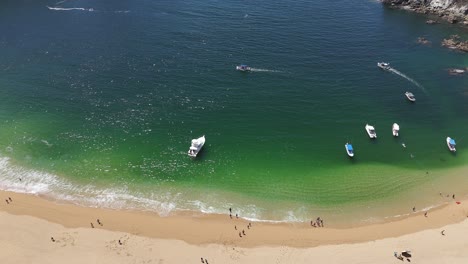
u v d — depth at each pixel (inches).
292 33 4655.5
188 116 3280.0
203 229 2315.5
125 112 3309.5
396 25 4980.3
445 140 3105.3
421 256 2149.4
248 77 3804.1
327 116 3334.2
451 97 3636.8
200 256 2150.6
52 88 3585.1
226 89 3619.6
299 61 4101.9
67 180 2657.5
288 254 2172.7
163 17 4982.8
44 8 5246.1
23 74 3782.0
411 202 2534.5
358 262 2119.8
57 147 2938.0
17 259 2106.3
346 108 3440.0
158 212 2429.9
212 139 3043.8
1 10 5177.2
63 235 2249.0
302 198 2554.1
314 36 4611.2
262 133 3122.5
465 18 5049.2
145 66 3941.9
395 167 2827.3
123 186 2623.0
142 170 2753.4
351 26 4901.6
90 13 5098.4
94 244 2199.8
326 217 2425.0
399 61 4188.0
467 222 2372.0
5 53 4133.9
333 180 2701.8
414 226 2356.1
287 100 3506.4
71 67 3909.9
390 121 3302.2
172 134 3088.1
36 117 3235.7
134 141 3014.3
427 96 3631.9
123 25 4768.7
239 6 5310.0
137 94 3528.5
